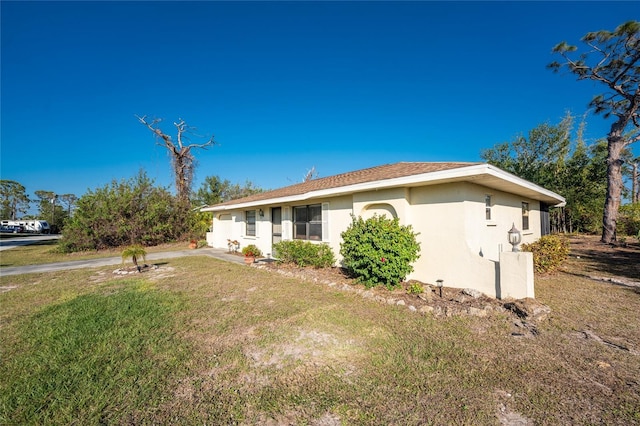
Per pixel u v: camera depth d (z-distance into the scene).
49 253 17.56
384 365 3.51
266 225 13.62
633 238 16.73
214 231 19.09
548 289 6.70
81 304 6.16
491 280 6.08
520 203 11.30
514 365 3.46
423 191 7.45
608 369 3.35
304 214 11.43
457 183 6.77
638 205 18.20
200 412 2.75
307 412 2.73
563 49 15.94
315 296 6.52
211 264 11.58
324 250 9.76
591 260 10.72
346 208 9.46
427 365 3.49
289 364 3.58
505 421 2.57
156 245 20.62
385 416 2.66
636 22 13.38
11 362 3.72
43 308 6.00
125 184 20.42
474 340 4.12
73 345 4.15
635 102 15.32
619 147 16.05
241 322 4.99
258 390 3.07
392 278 6.67
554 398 2.86
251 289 7.32
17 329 4.83
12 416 2.71
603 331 4.38
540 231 13.79
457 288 6.70
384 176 7.88
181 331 4.64
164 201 21.27
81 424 2.61
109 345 4.14
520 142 25.88
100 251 18.36
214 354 3.86
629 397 2.86
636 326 4.54
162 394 3.02
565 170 22.94
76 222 17.95
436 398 2.89
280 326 4.78
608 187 16.19
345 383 3.17
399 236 6.63
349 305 5.79
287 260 10.84
